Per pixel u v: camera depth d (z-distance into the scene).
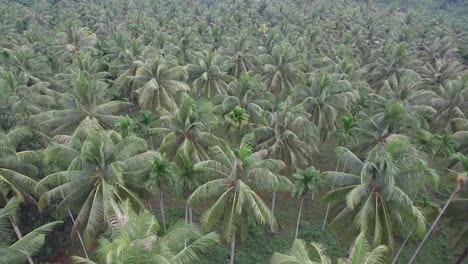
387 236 20.20
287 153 28.67
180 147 26.50
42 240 16.34
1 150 20.91
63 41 55.22
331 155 39.78
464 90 38.75
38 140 26.52
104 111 33.12
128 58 45.78
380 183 20.28
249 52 53.81
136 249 12.75
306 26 75.06
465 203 21.39
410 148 21.41
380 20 85.06
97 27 73.75
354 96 39.31
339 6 104.50
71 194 20.45
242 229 21.56
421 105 38.59
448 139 33.25
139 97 38.53
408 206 19.27
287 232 29.08
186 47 57.00
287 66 45.62
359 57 62.75
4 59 44.31
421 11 98.69
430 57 62.97
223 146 28.03
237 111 31.23
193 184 23.70
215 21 77.06
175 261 14.02
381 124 31.08
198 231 16.61
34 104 34.75
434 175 19.66
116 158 20.81
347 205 19.50
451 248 23.00
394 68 50.31
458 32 82.81
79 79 32.06
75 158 20.45
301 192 25.08
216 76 43.38
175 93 40.09
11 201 17.81
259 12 96.56
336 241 28.16
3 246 16.45
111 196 19.23
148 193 22.59
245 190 20.39
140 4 96.69
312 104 34.94
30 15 77.31
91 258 25.38
